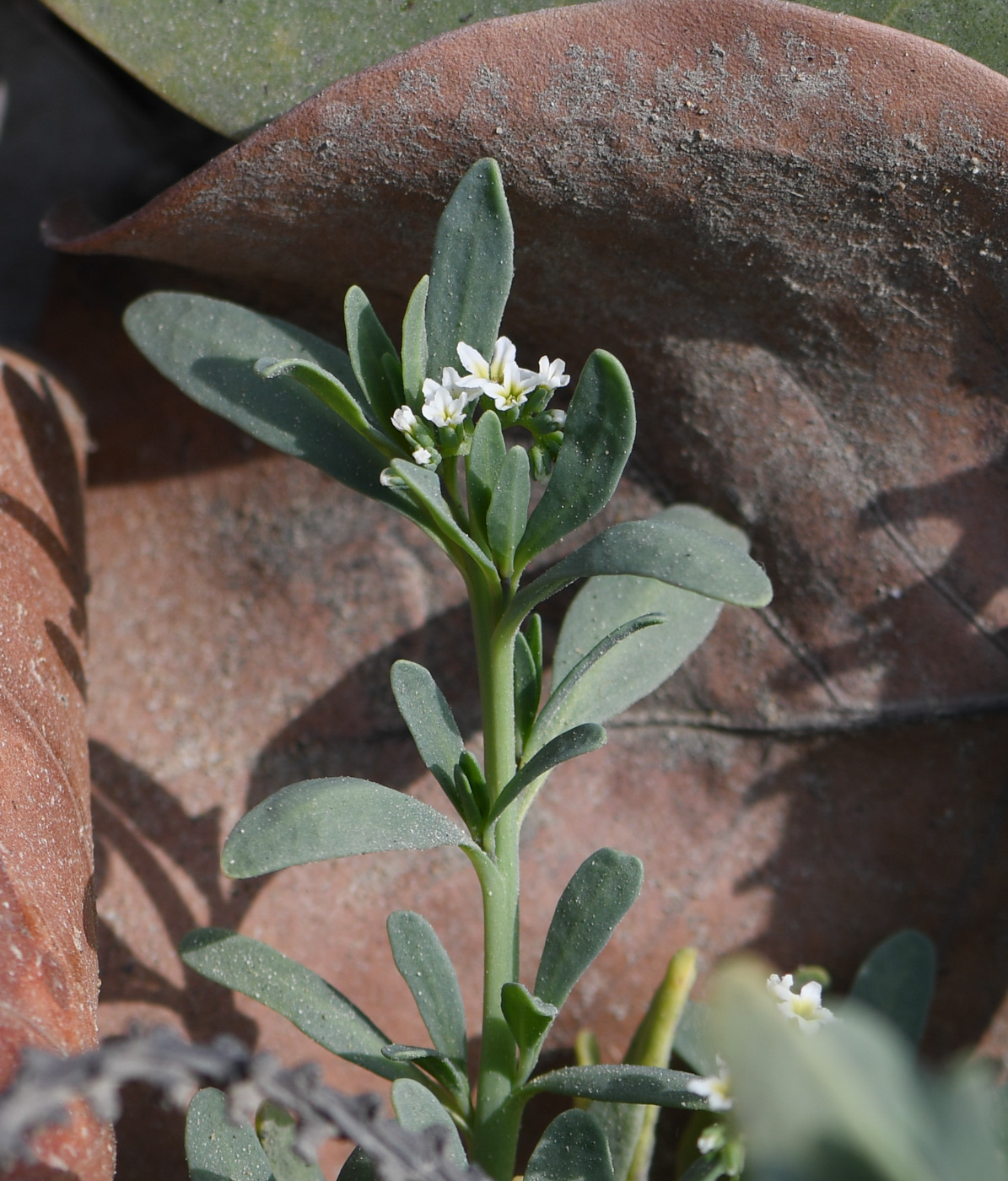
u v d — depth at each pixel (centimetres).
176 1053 35
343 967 40
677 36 37
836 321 39
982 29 39
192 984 40
